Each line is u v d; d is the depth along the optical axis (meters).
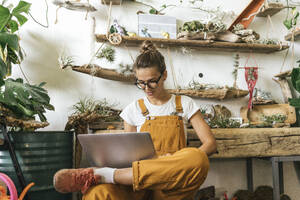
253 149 2.05
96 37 2.15
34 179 1.64
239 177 2.42
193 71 2.44
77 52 2.27
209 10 2.49
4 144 1.50
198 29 2.28
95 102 2.24
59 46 2.25
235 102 2.47
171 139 1.40
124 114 1.57
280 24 2.61
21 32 2.20
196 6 2.48
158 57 1.40
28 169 1.62
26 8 1.88
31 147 1.64
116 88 2.31
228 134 2.03
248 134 2.06
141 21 2.29
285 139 2.10
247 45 2.32
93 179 1.09
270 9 2.38
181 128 1.44
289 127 2.21
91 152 1.20
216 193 2.17
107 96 2.29
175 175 1.06
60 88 2.22
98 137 1.13
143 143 1.10
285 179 2.48
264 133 2.08
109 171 1.11
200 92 2.30
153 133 1.42
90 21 2.30
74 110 2.22
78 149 1.99
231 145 2.03
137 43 2.27
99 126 2.04
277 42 2.42
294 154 2.10
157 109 1.50
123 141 1.11
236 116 2.46
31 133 1.65
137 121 1.53
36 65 2.21
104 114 2.08
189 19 2.46
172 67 2.40
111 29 2.22
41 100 1.70
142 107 1.52
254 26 2.55
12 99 1.57
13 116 1.63
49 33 2.25
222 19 2.51
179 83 2.41
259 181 2.43
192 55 2.45
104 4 2.33
